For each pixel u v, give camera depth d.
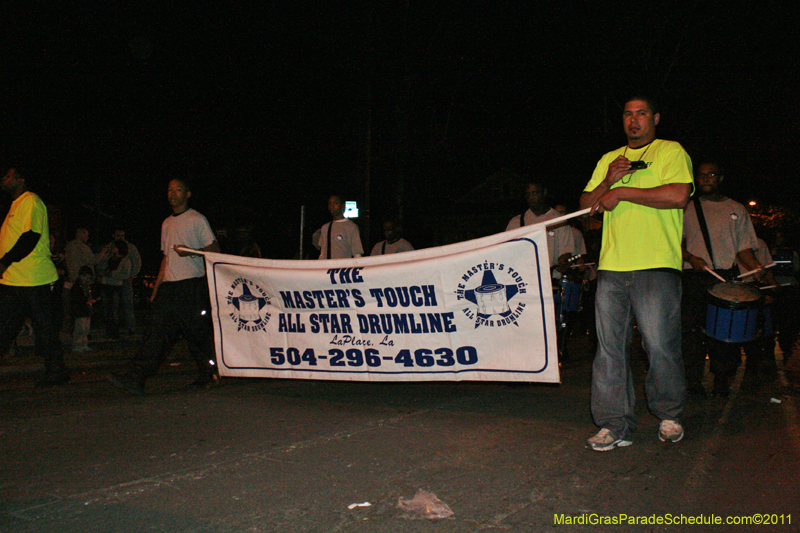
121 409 5.59
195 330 6.35
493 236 4.95
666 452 4.28
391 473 3.90
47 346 6.77
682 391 4.41
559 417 5.23
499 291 4.96
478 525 3.18
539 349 4.85
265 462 4.12
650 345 4.33
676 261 4.29
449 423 5.05
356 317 5.56
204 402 5.84
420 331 5.28
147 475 3.90
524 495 3.55
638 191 4.14
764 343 7.90
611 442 4.30
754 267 6.06
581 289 7.47
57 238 22.75
